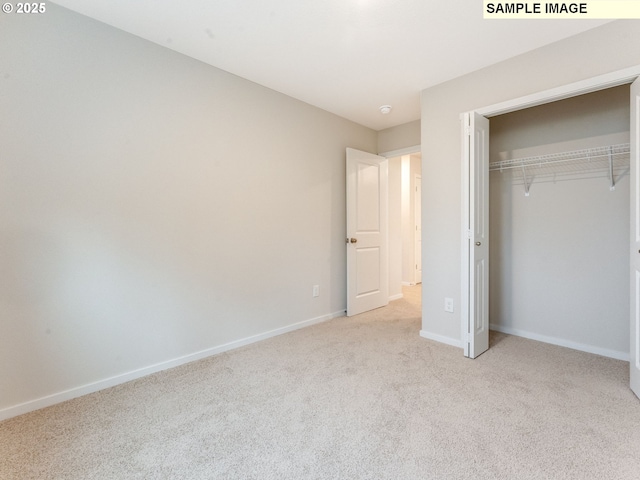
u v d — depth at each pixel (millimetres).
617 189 2436
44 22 1780
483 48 2260
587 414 1686
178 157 2322
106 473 1313
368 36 2125
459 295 2689
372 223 3898
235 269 2684
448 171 2732
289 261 3105
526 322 2932
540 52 2240
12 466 1354
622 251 2422
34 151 1756
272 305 2969
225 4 1814
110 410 1771
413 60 2420
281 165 3010
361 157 3738
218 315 2582
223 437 1534
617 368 2250
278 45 2229
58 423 1652
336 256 3596
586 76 2049
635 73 1860
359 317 3605
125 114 2070
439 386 2006
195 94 2404
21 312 1740
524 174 2852
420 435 1532
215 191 2535
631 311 1911
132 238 2117
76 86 1882
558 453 1396
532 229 2873
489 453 1402
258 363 2379
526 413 1700
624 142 2402
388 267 4184
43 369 1808
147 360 2207
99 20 1956
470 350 2422
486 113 2490
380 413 1720
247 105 2732
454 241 2707
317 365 2338
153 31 2070
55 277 1839
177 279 2340
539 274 2840
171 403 1839
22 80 1717
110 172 2016
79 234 1912
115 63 2025
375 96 3084
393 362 2381
